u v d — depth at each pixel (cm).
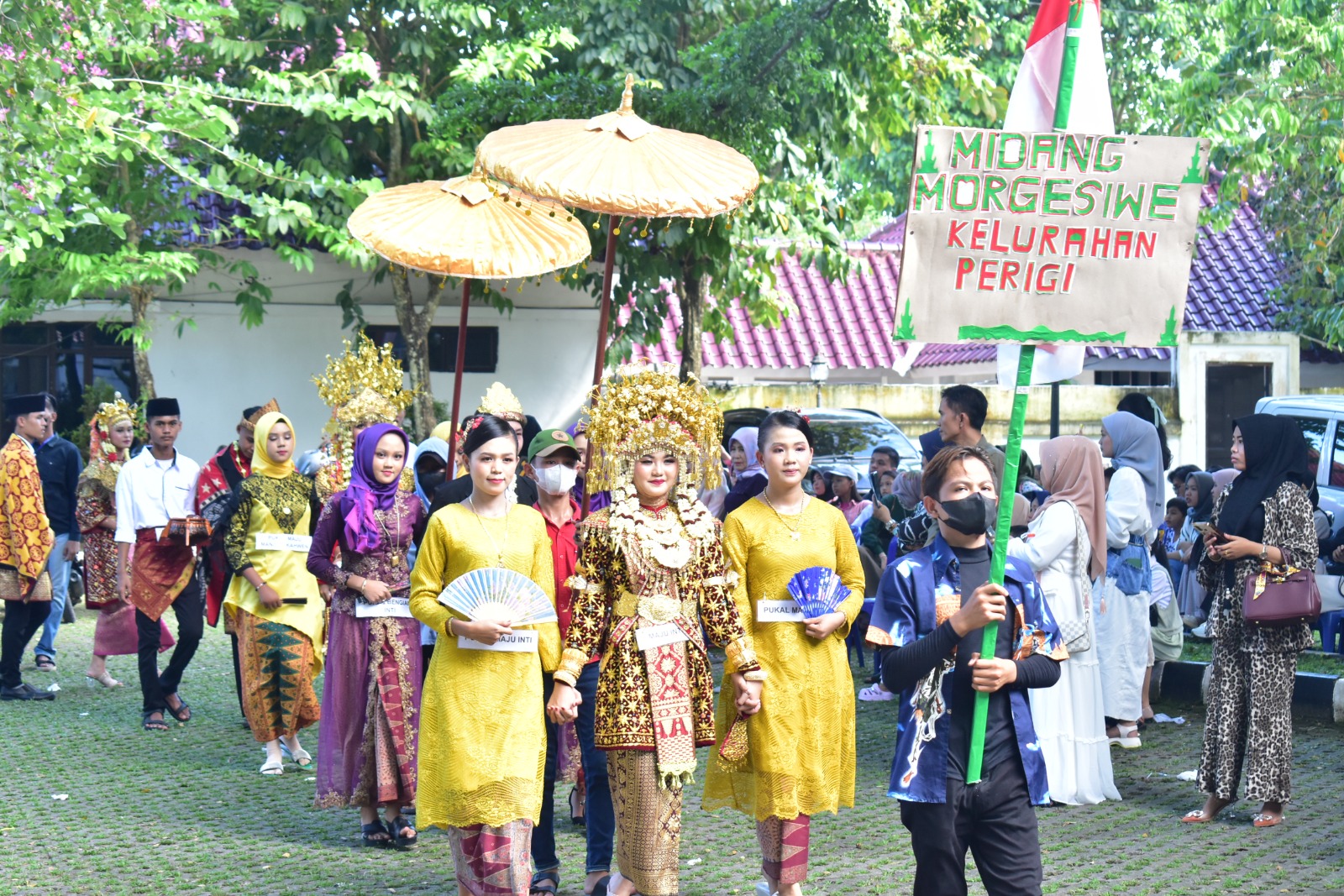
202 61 1520
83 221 1136
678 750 497
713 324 1762
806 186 1461
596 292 1474
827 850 634
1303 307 1903
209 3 1434
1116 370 2056
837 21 1289
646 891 497
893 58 1439
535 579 544
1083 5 432
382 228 647
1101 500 750
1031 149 421
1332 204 1655
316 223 1429
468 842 511
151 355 1672
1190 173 423
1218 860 612
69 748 861
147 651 917
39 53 1028
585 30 1374
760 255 1631
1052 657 416
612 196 543
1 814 712
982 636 409
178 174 1376
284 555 788
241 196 1382
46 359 1680
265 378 1708
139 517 920
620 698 501
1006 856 408
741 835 671
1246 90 1574
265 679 787
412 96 1511
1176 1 2075
